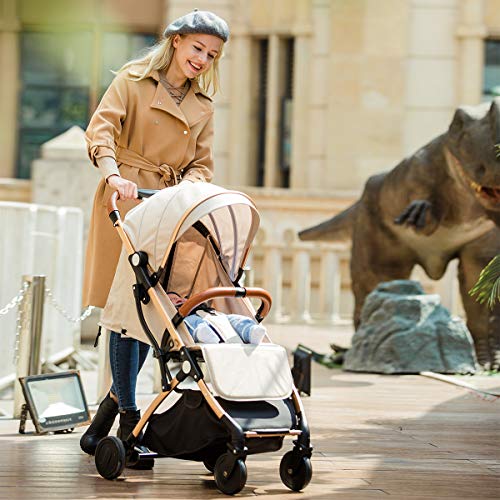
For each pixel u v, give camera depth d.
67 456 10.21
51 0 37.31
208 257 9.70
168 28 10.23
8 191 29.55
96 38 37.50
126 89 10.30
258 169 35.25
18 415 12.98
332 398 15.45
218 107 34.84
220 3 34.56
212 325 8.95
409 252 20.38
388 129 34.09
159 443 9.15
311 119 34.12
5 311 12.65
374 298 19.80
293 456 8.84
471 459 10.57
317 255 32.38
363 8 34.03
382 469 9.95
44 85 37.66
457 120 17.38
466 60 34.19
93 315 24.36
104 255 10.31
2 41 37.47
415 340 19.19
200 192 9.11
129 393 9.81
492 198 17.09
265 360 8.75
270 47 34.50
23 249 17.17
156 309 9.13
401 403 14.98
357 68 34.09
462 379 18.17
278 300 31.02
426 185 18.67
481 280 12.68
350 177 34.06
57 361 19.39
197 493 8.66
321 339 26.31
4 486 8.75
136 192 9.64
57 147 24.42
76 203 24.25
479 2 34.19
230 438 8.64
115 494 8.55
